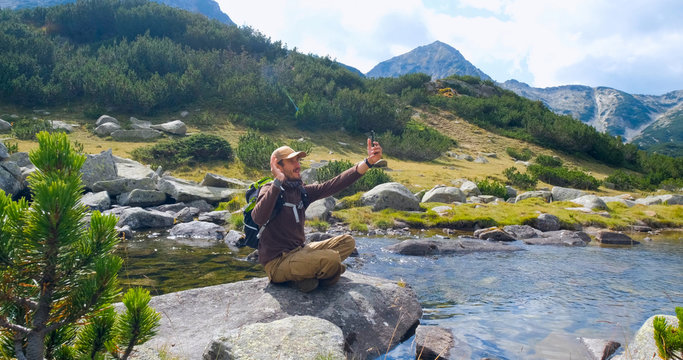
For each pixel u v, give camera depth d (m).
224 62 37.62
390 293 4.25
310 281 3.93
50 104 28.55
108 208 11.48
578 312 4.49
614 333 3.90
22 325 1.72
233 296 4.02
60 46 36.88
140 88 28.56
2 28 34.69
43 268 1.67
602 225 12.12
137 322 1.95
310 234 8.43
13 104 27.41
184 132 25.67
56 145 1.74
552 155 36.31
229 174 18.69
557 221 11.72
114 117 27.34
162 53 34.12
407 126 34.81
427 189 18.67
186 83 31.31
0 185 11.45
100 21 42.00
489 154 33.56
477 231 10.20
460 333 3.84
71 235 1.67
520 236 10.28
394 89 50.78
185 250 7.41
